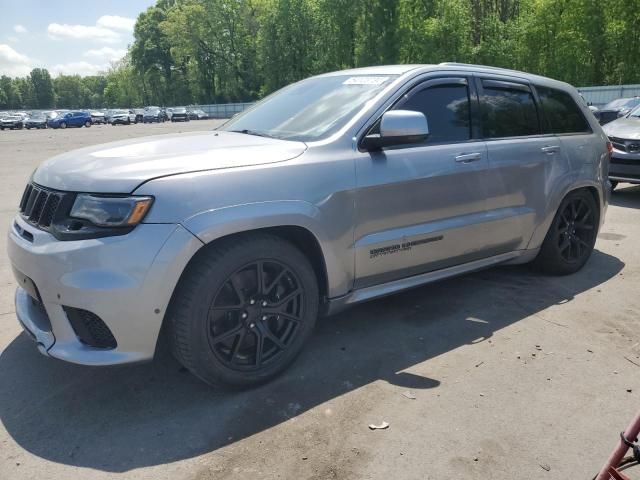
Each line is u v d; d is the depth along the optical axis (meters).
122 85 112.69
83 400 3.04
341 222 3.25
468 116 4.04
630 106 16.12
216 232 2.77
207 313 2.83
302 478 2.41
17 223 3.15
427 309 4.27
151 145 3.29
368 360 3.46
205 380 2.95
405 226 3.60
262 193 2.93
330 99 3.80
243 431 2.75
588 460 2.53
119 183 2.70
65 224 2.76
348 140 3.37
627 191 9.57
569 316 4.12
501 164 4.12
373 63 46.50
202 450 2.61
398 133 3.24
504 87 4.37
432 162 3.68
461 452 2.58
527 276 5.01
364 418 2.85
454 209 3.85
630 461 1.77
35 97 137.88
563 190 4.65
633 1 39.34
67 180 2.85
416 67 3.89
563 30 42.44
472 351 3.58
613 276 5.03
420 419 2.84
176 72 89.12
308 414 2.88
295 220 3.03
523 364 3.40
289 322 3.21
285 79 61.75
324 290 3.37
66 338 2.80
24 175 13.12
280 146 3.23
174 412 2.91
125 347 2.72
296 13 59.34
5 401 3.04
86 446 2.65
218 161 2.94
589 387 3.14
